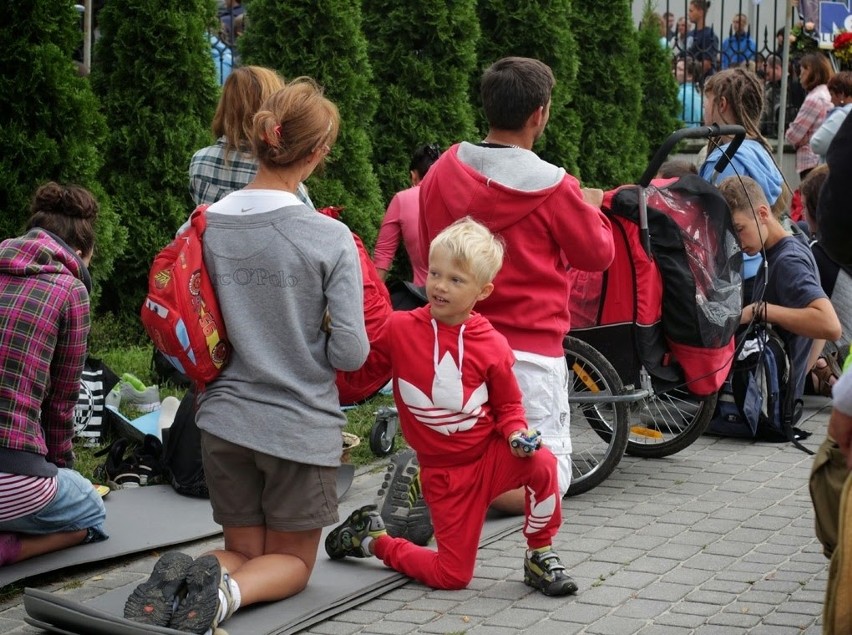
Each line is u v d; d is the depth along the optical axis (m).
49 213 4.96
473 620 4.42
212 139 9.05
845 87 10.34
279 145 4.24
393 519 5.14
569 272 6.07
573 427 6.98
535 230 5.09
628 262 5.95
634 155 12.90
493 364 4.53
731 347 6.23
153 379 7.70
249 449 4.23
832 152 3.30
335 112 4.37
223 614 4.11
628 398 5.93
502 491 4.66
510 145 5.21
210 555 4.17
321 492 4.34
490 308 5.20
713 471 6.52
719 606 4.56
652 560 5.07
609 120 12.21
